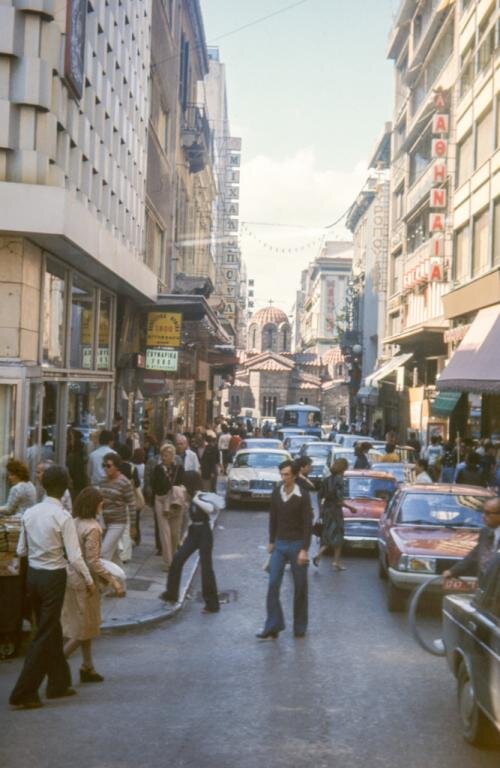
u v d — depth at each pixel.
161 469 14.26
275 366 108.25
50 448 16.38
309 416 66.06
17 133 13.52
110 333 22.12
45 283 15.28
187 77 37.38
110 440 14.55
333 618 11.41
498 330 24.45
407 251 46.22
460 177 34.19
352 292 75.38
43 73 13.53
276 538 10.46
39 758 6.33
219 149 67.38
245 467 25.91
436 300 38.06
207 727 7.04
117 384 23.88
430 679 8.55
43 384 15.36
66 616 8.15
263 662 9.12
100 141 18.42
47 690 7.79
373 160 57.28
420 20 45.66
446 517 12.98
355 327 73.56
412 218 43.94
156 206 28.80
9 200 13.25
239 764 6.25
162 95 29.80
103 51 18.39
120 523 11.87
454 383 25.05
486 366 23.55
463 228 33.31
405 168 45.94
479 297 28.59
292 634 10.47
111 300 22.03
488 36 29.59
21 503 10.66
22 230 13.30
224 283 72.00
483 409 29.33
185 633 10.48
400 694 8.04
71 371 17.73
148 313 26.03
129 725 7.07
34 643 7.57
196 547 11.74
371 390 57.53
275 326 125.00
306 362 113.62
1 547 9.07
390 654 9.53
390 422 51.06
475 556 7.99
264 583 13.84
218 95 67.06
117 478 11.95
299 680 8.45
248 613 11.65
